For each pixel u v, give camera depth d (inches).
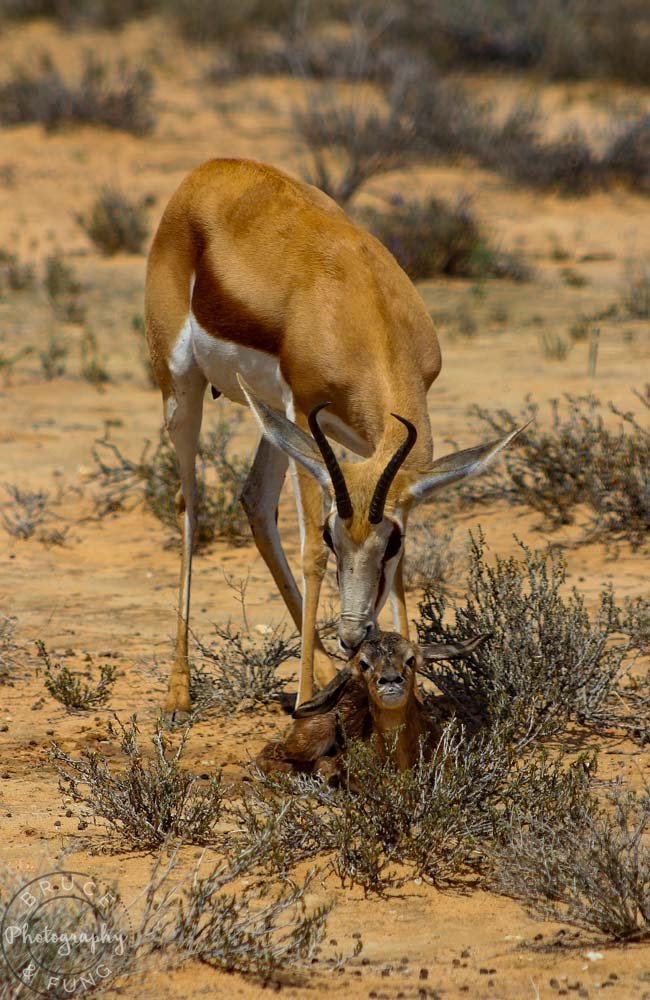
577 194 3336.6
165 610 1095.0
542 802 652.7
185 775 706.2
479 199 3240.7
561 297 2443.4
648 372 1852.9
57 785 744.3
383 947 557.6
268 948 534.6
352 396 814.5
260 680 901.8
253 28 4960.6
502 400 1722.4
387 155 3351.4
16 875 589.0
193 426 965.8
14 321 2278.5
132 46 4766.2
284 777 685.3
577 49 4734.3
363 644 685.3
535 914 591.8
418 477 724.7
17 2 5027.1
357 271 841.5
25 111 3718.0
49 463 1517.0
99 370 1910.7
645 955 543.8
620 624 943.7
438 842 635.5
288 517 1344.7
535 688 806.5
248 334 874.8
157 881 611.8
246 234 891.4
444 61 4667.8
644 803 656.4
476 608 968.3
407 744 693.3
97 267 2691.9
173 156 3506.4
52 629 1047.0
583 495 1291.8
